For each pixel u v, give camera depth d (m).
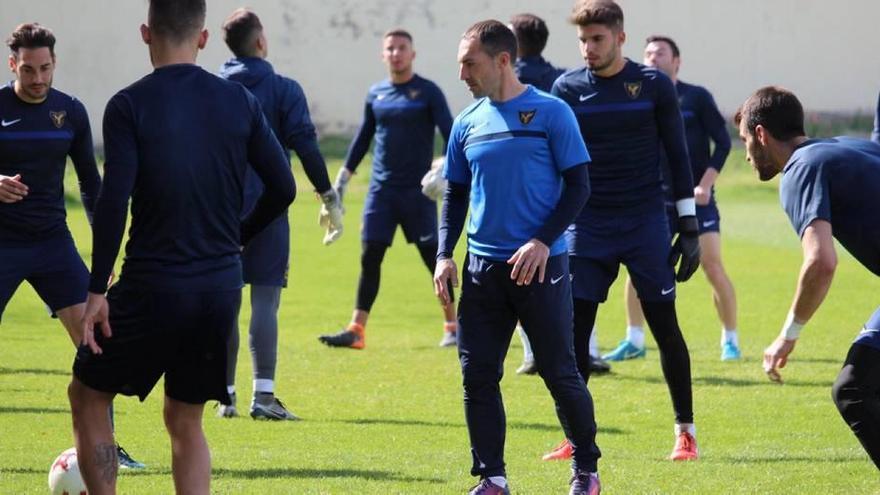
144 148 11.66
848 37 79.38
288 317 33.00
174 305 11.72
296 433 18.91
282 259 20.22
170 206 11.69
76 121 17.67
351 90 77.00
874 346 13.24
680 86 25.20
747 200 65.94
